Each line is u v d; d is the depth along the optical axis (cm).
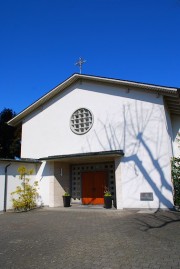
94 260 546
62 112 1631
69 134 1577
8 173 1495
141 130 1370
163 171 1286
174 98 1372
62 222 1018
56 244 679
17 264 532
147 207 1291
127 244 657
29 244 685
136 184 1332
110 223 970
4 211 1426
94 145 1481
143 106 1387
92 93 1549
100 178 1619
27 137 1728
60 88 1634
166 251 588
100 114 1499
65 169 1675
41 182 1617
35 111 1739
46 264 528
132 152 1370
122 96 1454
